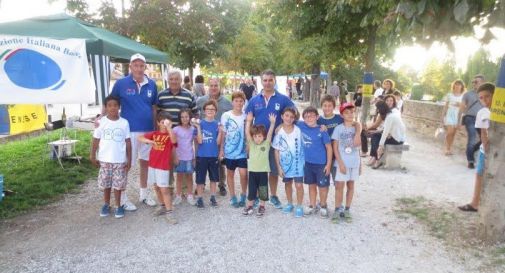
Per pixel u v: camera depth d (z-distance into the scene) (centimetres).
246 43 3766
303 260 392
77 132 1194
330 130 497
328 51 1238
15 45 511
